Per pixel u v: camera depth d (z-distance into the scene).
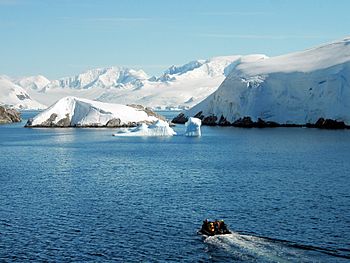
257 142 161.88
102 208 64.25
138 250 48.44
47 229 55.06
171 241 50.72
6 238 52.03
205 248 48.56
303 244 49.22
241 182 83.06
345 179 85.12
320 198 69.31
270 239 50.69
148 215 60.53
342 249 47.84
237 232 53.25
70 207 64.94
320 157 117.38
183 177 89.00
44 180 86.38
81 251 48.34
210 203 66.62
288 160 112.69
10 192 75.19
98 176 90.69
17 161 115.25
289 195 71.62
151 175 91.69
